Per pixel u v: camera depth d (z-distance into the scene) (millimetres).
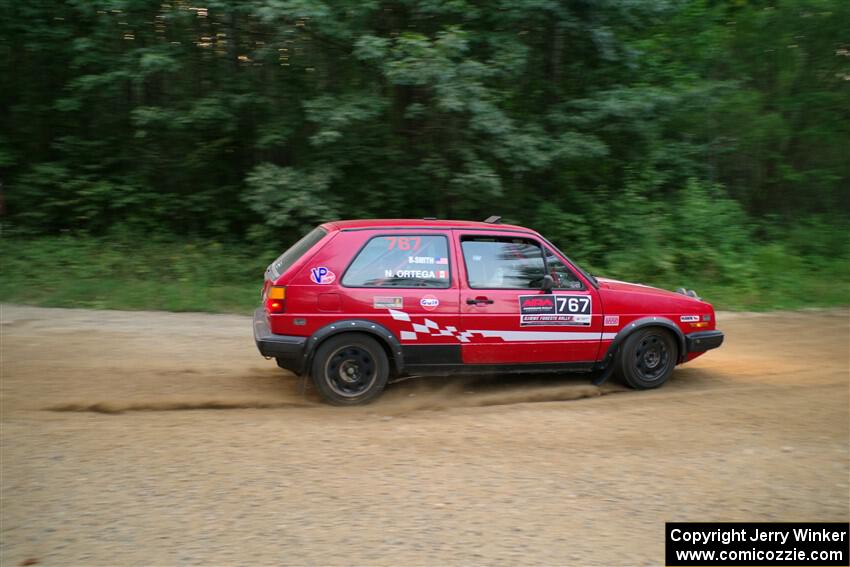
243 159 14031
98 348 8172
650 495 4535
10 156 14023
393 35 11820
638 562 3752
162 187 14305
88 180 13984
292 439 5383
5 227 13391
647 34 14781
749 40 16297
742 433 5715
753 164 16703
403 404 6395
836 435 5691
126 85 13305
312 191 11703
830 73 16266
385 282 6383
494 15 11914
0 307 10281
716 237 13812
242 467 4812
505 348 6621
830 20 15414
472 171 11688
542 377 7438
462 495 4461
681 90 13828
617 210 13812
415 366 6477
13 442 5168
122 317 9945
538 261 6773
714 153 16250
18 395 6324
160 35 12664
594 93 13047
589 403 6562
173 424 5680
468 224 6738
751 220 16031
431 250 6527
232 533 3924
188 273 12125
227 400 6293
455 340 6500
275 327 6199
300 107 12562
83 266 12141
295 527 4004
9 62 14086
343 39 11414
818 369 7984
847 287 12977
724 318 11047
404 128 12422
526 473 4828
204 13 12008
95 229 13828
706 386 7250
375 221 6676
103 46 12898
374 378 6387
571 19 12086
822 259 14617
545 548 3855
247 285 11875
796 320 10930
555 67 13156
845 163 16781
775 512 4355
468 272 6578
